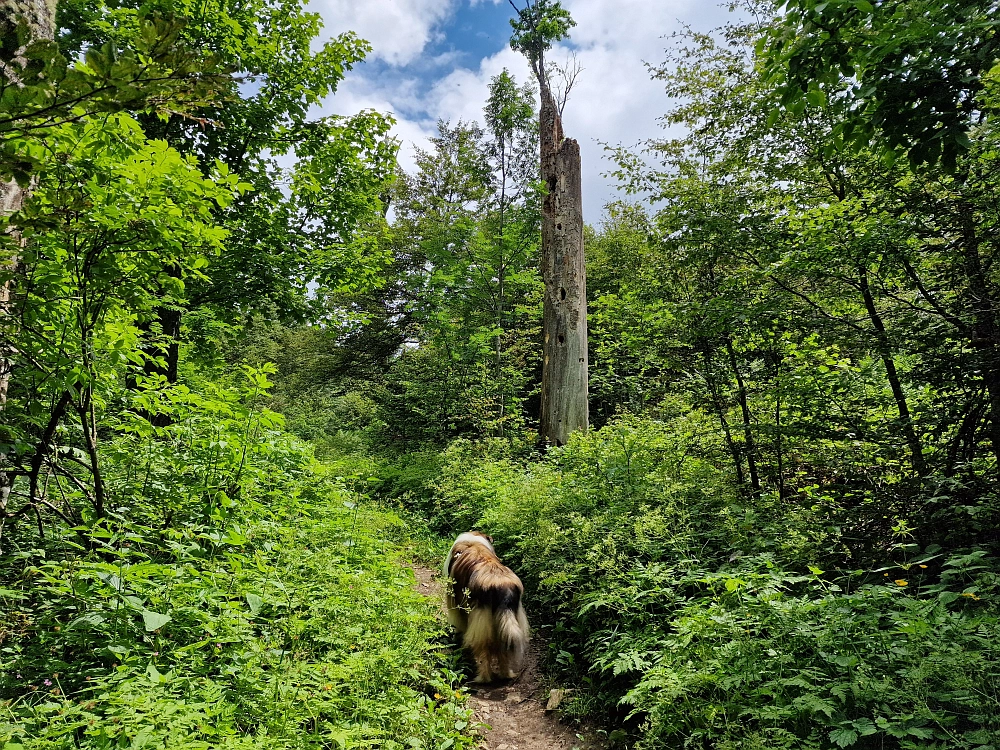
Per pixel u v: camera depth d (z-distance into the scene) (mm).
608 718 3904
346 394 20625
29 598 2840
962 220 4078
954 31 2277
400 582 4496
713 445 6520
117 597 2613
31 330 2568
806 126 5457
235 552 3676
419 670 3990
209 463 3969
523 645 4617
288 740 2385
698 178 6688
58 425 3154
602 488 6438
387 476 11711
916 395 4859
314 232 9734
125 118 2477
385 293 20469
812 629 3053
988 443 4133
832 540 4332
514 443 11781
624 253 15602
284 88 9336
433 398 14797
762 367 6152
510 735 3850
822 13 2615
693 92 6957
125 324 3391
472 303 15109
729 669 3045
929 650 2670
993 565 3438
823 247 4695
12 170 1388
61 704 2203
